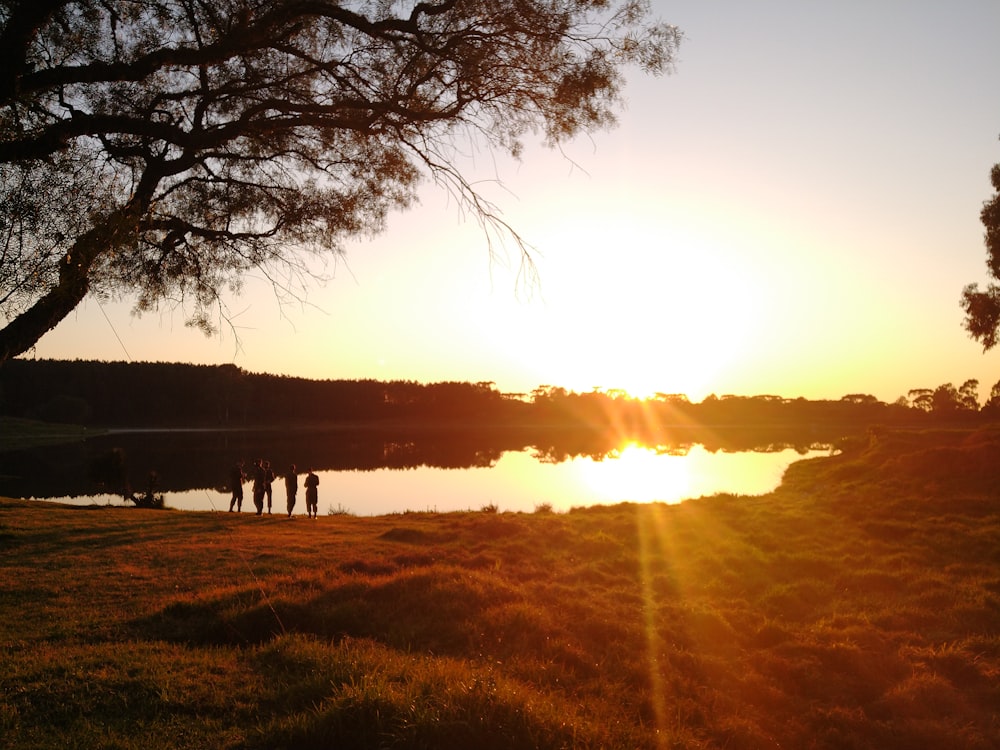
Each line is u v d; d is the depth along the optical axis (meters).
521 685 6.59
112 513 20.50
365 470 51.69
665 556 14.02
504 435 109.81
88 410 89.19
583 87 6.30
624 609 10.08
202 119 7.46
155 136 6.53
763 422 138.75
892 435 31.34
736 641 8.98
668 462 59.09
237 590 9.73
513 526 17.02
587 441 96.62
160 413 99.56
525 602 9.88
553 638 8.53
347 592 9.97
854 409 135.75
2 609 8.95
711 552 14.19
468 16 6.40
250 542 15.23
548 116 6.66
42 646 7.23
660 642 8.70
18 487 37.16
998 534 15.05
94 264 6.17
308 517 21.89
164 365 101.56
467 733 4.90
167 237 8.09
